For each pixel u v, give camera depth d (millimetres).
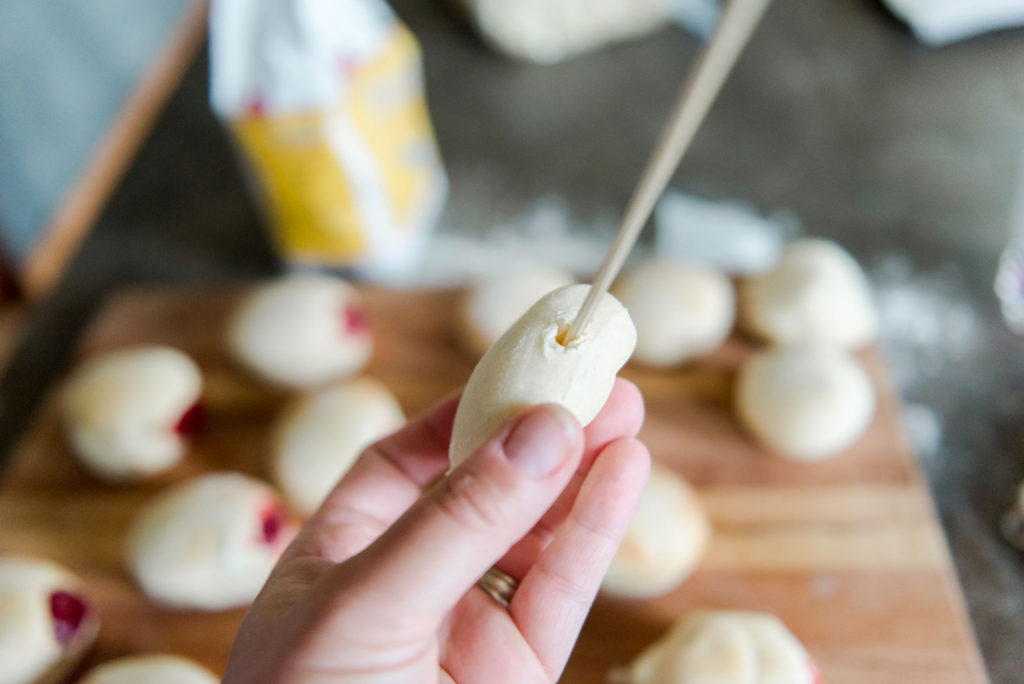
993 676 435
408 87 554
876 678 421
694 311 493
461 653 353
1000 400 512
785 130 641
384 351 522
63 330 576
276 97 487
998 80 660
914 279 560
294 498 468
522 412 302
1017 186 596
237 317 514
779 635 418
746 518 459
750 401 476
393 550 293
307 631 293
